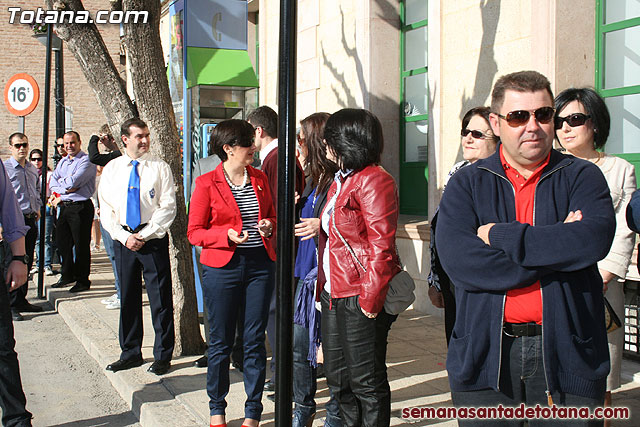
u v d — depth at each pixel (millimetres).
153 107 5922
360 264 3207
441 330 6863
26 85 10812
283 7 2199
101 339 6754
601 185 2420
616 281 3604
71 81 23812
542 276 2365
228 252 4145
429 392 4922
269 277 4270
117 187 5523
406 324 7141
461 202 2545
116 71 6148
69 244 9836
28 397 5418
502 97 2482
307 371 4055
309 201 4324
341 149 3234
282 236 2199
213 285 4176
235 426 4324
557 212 2430
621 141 6016
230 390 5078
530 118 2408
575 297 2361
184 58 7555
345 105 9539
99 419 4938
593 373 2322
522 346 2398
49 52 9672
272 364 4906
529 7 6465
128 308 5684
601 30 6094
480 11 7125
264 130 5012
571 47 6066
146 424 4664
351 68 9352
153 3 5832
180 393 4992
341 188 3285
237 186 4344
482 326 2445
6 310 4227
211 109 7660
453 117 7598
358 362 3207
